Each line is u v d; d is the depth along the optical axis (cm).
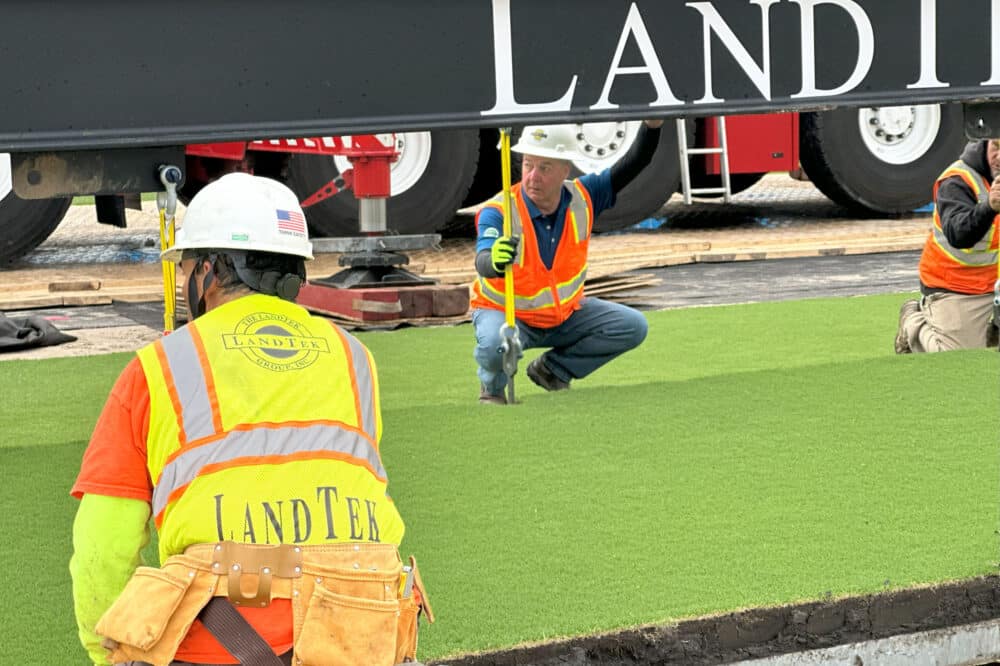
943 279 909
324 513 299
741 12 449
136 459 301
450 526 562
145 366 304
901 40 466
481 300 808
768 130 1661
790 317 1105
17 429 757
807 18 457
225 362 306
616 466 647
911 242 1541
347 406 314
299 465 301
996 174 862
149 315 1170
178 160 397
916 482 614
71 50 378
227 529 293
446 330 1086
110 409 303
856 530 549
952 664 468
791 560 514
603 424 725
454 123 421
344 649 292
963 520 560
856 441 684
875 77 466
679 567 510
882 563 509
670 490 608
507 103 425
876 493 598
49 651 450
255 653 286
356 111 409
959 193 878
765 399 777
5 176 1387
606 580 498
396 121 414
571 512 579
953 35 472
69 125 381
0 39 372
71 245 1658
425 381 887
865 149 1712
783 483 616
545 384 839
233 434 299
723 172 1650
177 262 332
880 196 1733
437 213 1495
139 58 384
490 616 465
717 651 459
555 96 432
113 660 297
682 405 766
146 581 292
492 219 784
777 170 1677
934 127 1738
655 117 444
